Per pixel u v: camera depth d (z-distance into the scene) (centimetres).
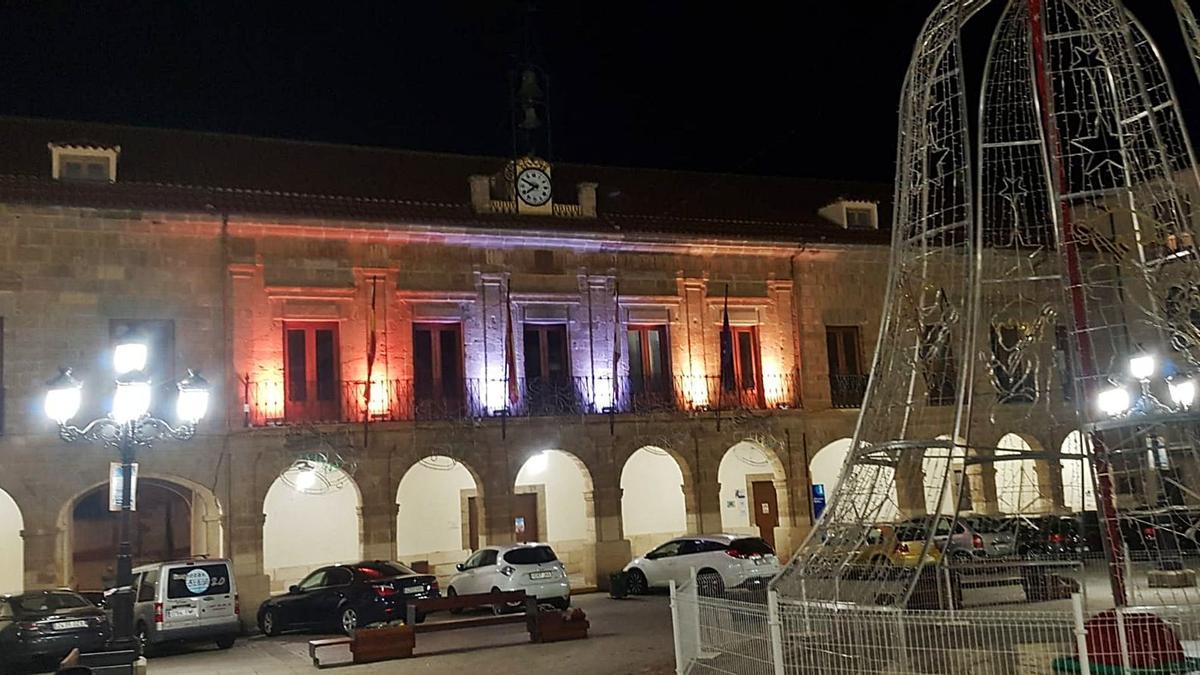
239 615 2159
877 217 3225
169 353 2288
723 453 2789
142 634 1922
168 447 2244
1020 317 1423
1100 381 1013
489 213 2655
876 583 1105
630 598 2378
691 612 1166
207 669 1670
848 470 1073
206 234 2352
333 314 2459
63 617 1730
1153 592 1456
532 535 2925
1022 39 1147
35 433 2144
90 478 2178
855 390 2980
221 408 2312
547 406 2627
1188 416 920
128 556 1296
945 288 1341
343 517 2731
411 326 2538
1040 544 2153
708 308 2855
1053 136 1016
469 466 2522
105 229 2258
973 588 1566
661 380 2809
